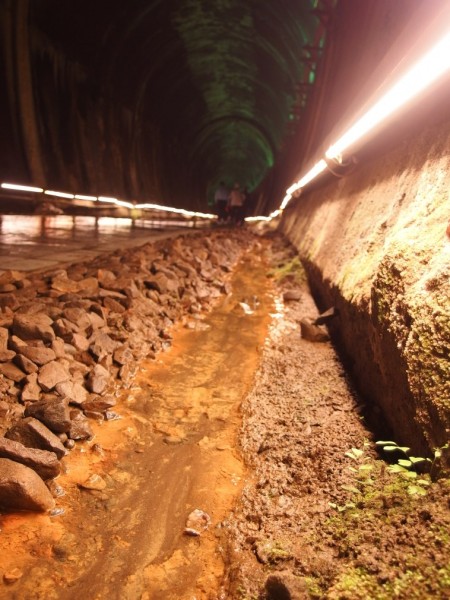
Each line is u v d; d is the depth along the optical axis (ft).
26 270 16.75
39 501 6.99
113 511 7.30
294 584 5.17
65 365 10.99
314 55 51.70
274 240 56.65
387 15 19.93
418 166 11.13
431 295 7.09
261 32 69.56
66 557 6.31
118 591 5.83
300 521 6.80
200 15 68.23
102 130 65.41
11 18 41.88
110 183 67.72
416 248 8.32
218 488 8.00
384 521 5.78
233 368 13.74
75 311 13.12
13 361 10.41
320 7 46.47
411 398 7.05
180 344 15.70
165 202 102.32
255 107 112.57
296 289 24.77
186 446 9.33
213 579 6.09
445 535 4.87
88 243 28.22
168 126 104.99
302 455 8.52
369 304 10.16
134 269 20.44
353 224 16.30
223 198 123.03
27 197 43.68
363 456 8.07
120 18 58.90
